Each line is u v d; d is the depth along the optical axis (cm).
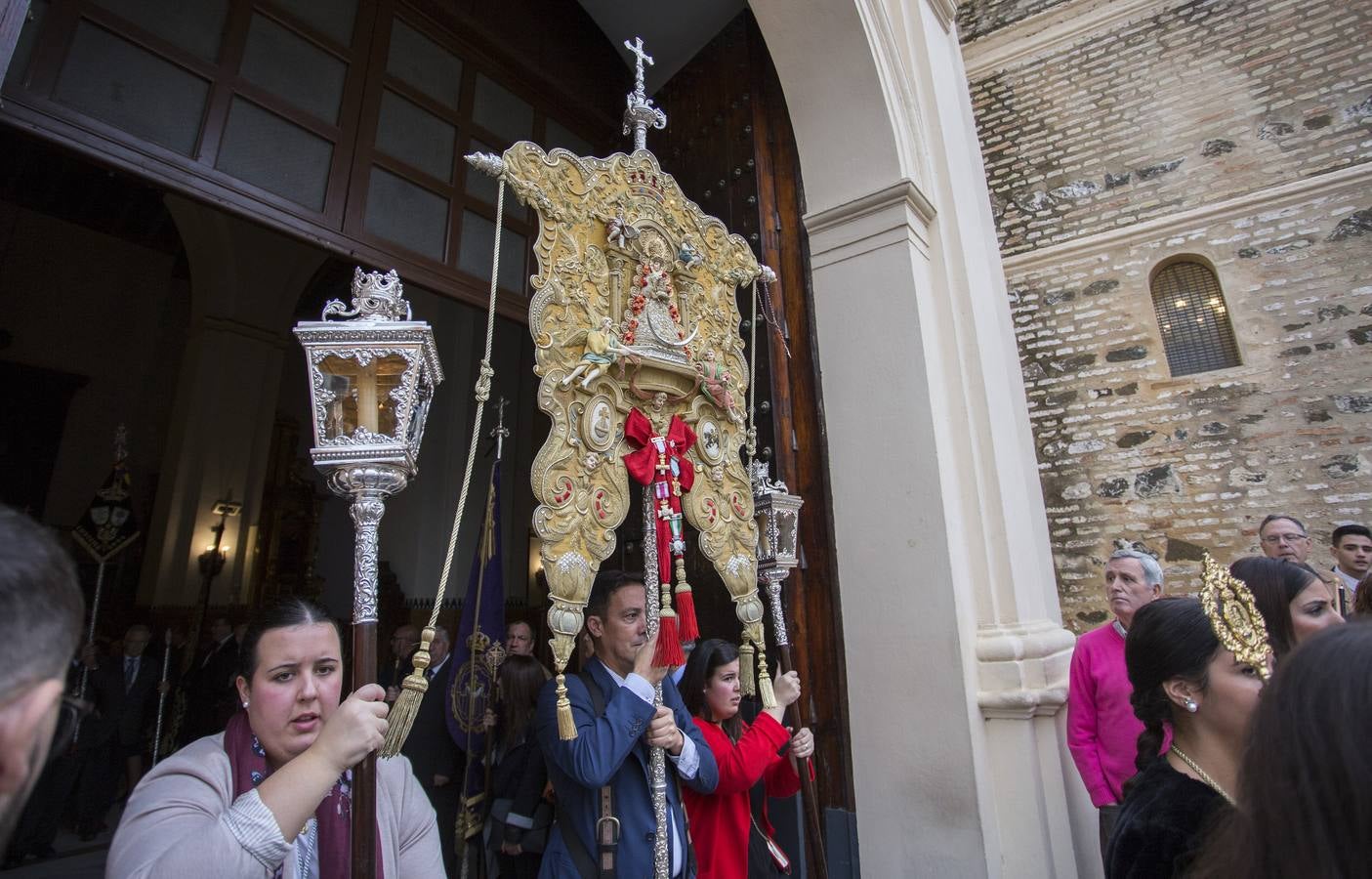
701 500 228
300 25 312
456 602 910
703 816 216
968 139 462
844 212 370
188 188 262
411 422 141
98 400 918
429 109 364
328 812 134
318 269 927
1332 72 548
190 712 562
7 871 443
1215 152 584
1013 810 292
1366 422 496
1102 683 269
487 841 270
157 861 101
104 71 249
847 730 334
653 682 184
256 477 845
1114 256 612
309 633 135
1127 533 566
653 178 237
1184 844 110
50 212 880
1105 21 646
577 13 471
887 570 327
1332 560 488
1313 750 69
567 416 196
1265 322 543
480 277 368
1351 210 525
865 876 307
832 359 363
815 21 362
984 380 353
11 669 55
